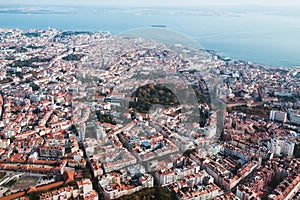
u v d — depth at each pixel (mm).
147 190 135875
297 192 140625
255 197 131875
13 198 133000
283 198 131875
